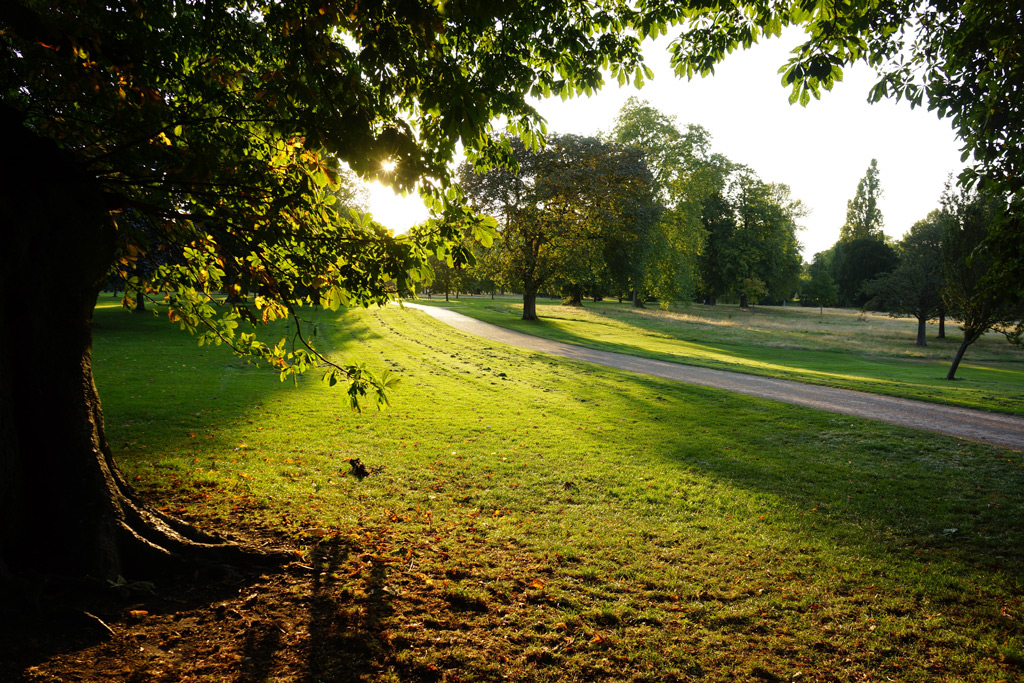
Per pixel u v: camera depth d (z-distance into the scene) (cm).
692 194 4859
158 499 727
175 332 2775
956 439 1132
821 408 1438
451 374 1928
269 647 403
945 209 2323
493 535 687
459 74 423
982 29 657
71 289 463
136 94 464
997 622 504
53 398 452
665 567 620
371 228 561
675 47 716
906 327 5131
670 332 3778
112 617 413
